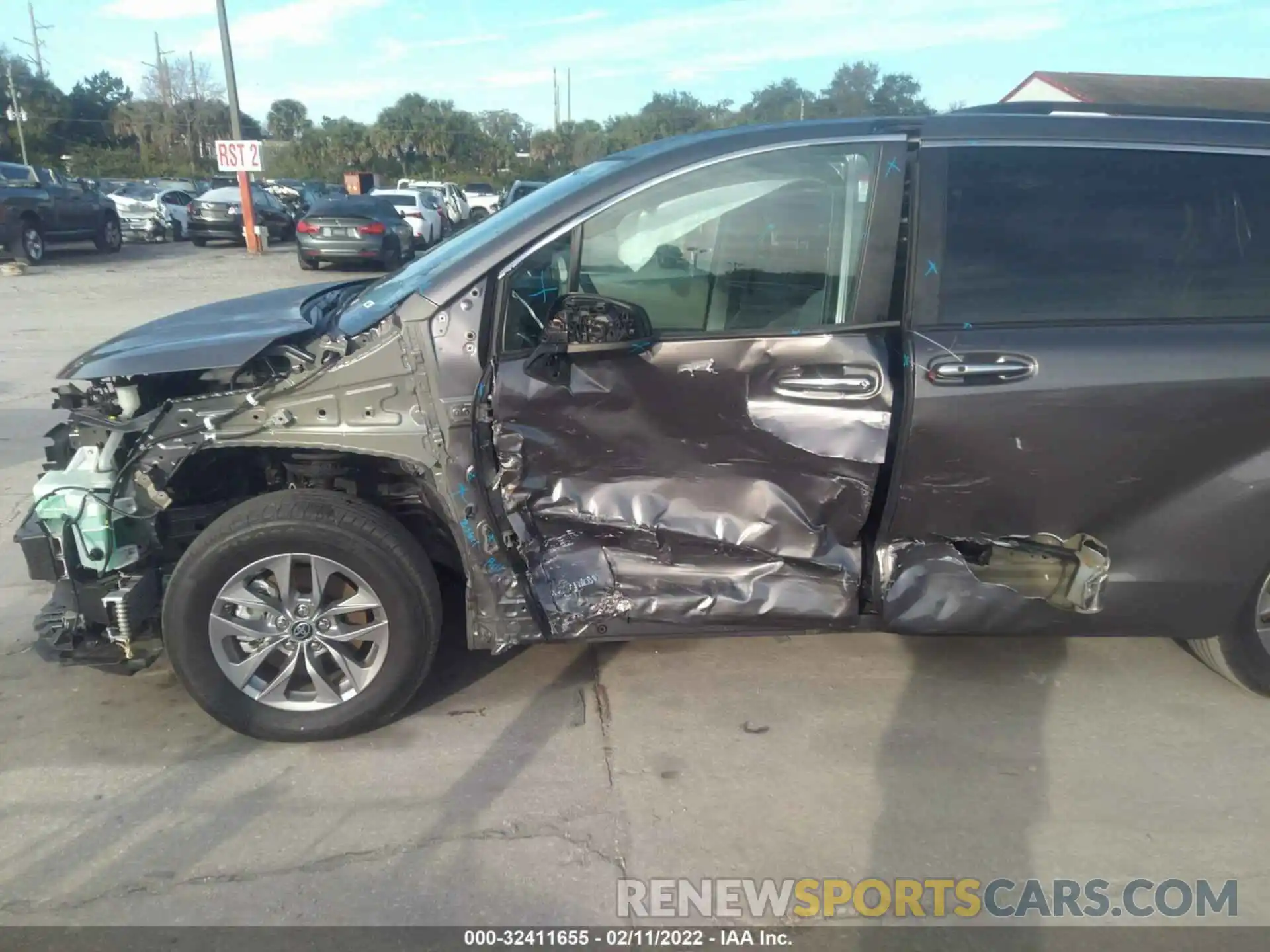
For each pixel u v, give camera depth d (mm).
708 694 3670
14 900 2629
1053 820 3008
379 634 3273
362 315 3365
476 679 3750
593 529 3289
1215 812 3055
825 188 3205
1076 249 3199
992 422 3098
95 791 3078
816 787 3141
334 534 3141
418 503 3482
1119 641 4121
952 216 3186
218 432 3137
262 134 76125
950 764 3271
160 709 3549
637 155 3357
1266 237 3242
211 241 26891
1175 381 3104
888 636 4125
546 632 3279
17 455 6531
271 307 3977
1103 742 3402
